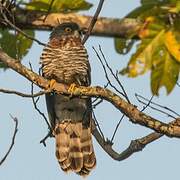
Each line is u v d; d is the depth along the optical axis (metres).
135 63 7.48
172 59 7.43
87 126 11.85
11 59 8.67
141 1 8.11
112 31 10.48
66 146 11.83
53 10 10.92
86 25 11.64
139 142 9.25
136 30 7.81
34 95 7.97
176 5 7.36
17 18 11.04
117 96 8.21
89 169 11.45
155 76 7.52
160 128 7.96
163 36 7.38
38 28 11.33
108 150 9.55
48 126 9.00
